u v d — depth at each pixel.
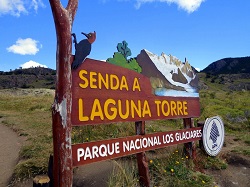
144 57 4.48
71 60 3.07
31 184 4.27
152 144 4.28
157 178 4.36
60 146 2.82
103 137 6.20
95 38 3.31
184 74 5.61
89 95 3.35
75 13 3.05
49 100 17.81
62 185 2.81
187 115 5.45
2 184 4.46
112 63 3.77
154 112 4.53
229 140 7.45
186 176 4.48
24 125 9.22
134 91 4.14
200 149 5.69
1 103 17.47
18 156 5.66
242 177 5.02
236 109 11.73
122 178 3.96
